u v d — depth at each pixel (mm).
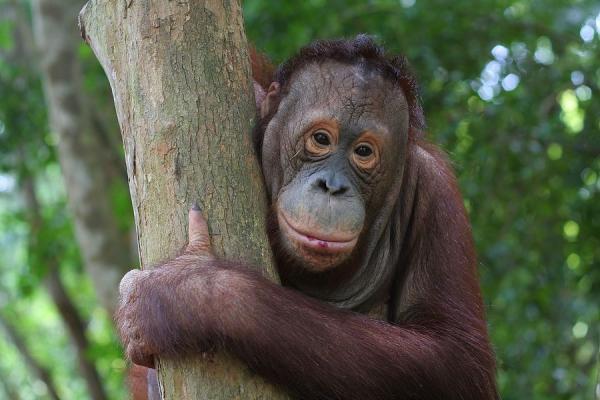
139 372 5598
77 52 12992
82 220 12992
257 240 3676
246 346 3494
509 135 9742
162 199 3611
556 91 10000
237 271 3559
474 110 9859
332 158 4039
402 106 4191
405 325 4355
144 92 3691
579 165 9961
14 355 23781
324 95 4074
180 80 3670
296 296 3760
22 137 14031
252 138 3982
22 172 14500
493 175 9766
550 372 10297
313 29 10172
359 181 4098
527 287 9875
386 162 4164
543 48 11242
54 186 21391
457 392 4137
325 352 3695
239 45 3842
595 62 9797
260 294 3570
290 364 3594
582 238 10055
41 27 12969
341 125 4027
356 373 3750
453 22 10148
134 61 3740
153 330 3535
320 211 3871
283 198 4047
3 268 22078
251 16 10195
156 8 3740
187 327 3480
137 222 3730
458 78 10070
